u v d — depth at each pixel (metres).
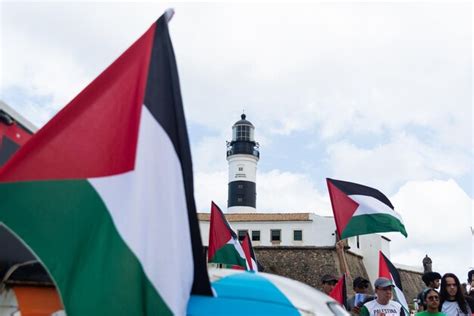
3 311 3.86
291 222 50.12
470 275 9.52
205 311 3.64
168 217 3.73
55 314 3.87
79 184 3.78
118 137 3.91
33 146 3.82
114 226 3.68
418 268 59.31
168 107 4.03
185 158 3.96
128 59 4.15
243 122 59.22
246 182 57.75
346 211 10.38
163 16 4.27
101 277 3.58
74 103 3.94
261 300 3.74
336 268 47.09
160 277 3.59
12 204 3.71
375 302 8.22
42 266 3.92
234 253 12.20
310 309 3.72
